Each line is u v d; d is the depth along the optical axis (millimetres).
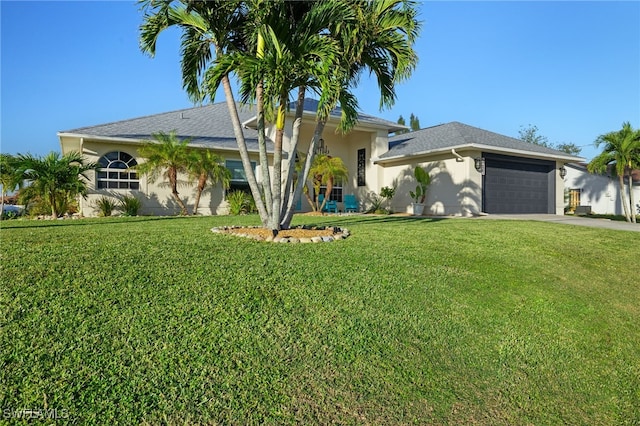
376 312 4121
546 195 18984
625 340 4422
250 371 2871
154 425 2271
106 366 2676
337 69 6449
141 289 3939
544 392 3277
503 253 7207
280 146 7641
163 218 12297
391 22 7414
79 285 3875
